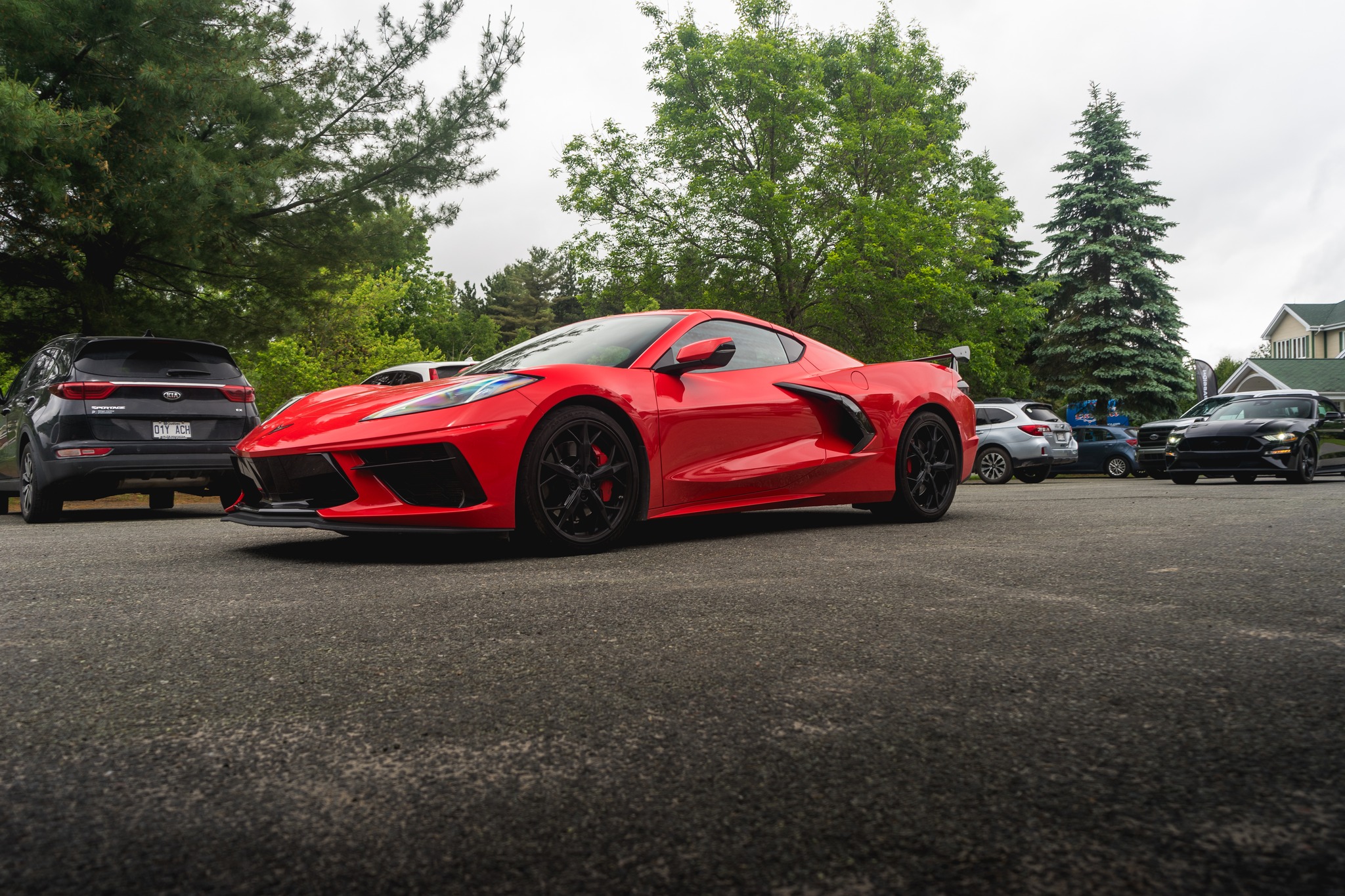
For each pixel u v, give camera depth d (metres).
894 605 2.26
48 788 1.10
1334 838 0.93
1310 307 43.69
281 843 0.95
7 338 11.62
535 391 3.38
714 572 2.87
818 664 1.67
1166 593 2.39
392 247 12.27
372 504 3.29
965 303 20.41
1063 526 4.32
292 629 2.03
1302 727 1.28
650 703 1.44
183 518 6.50
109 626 2.09
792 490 4.16
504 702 1.45
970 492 9.52
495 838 0.95
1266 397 12.66
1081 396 27.86
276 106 10.76
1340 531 3.85
